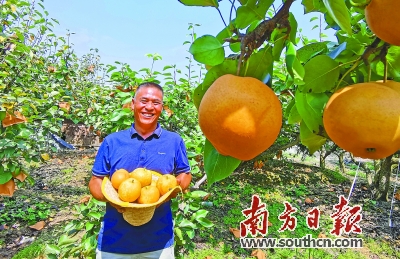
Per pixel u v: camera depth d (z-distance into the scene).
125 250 2.51
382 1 0.68
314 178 9.82
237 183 8.40
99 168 2.65
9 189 3.41
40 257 4.40
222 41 0.97
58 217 5.89
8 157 3.35
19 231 5.26
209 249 4.92
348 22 0.70
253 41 0.82
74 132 13.66
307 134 1.16
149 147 2.65
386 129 0.73
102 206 3.35
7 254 4.55
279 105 0.79
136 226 2.52
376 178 8.16
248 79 0.78
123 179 2.40
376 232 5.83
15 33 4.45
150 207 2.31
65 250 3.21
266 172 9.95
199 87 0.94
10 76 4.59
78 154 12.24
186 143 3.80
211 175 0.97
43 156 4.38
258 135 0.74
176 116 5.27
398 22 0.67
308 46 1.14
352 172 11.75
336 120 0.78
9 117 3.25
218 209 6.58
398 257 4.95
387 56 0.99
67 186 7.88
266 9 0.89
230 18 0.90
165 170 2.70
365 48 0.99
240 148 0.76
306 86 1.02
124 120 3.92
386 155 0.77
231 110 0.73
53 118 5.05
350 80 1.02
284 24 0.83
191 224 3.22
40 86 5.54
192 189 3.56
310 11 1.19
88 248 3.00
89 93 7.05
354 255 4.92
